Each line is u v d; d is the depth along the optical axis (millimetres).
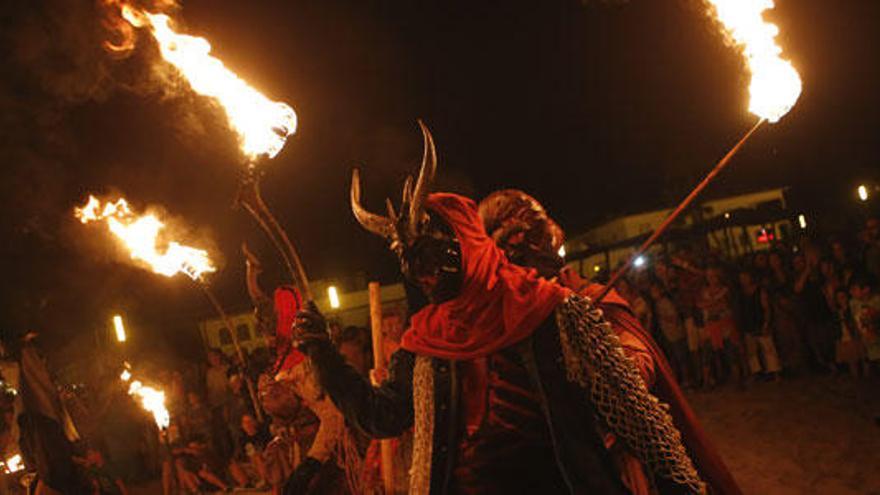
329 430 3988
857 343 9203
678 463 2096
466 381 2271
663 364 2330
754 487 6258
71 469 6781
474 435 2238
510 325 2178
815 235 11328
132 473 10500
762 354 10062
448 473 2256
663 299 10727
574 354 2158
